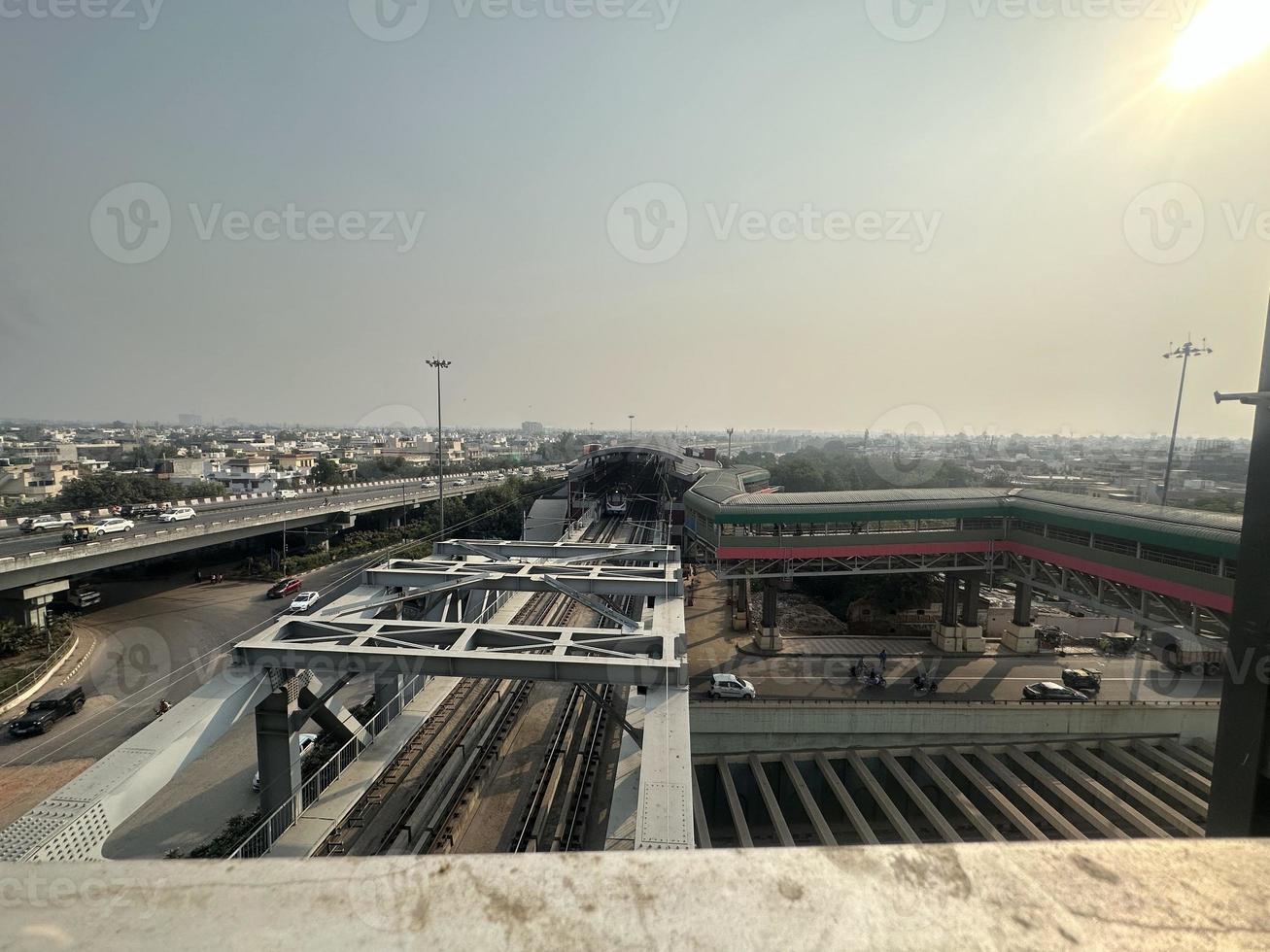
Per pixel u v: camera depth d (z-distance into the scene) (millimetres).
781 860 1635
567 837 13797
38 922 1425
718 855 1647
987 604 34156
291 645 13383
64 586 29188
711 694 22469
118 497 50062
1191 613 19266
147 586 37656
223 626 30203
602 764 16750
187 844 14000
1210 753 21453
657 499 58500
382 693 17703
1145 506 22609
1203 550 18438
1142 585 20594
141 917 1437
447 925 1441
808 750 21266
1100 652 28109
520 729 18438
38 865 1553
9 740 19828
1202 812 18719
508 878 1575
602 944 1384
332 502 49844
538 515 53906
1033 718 21375
